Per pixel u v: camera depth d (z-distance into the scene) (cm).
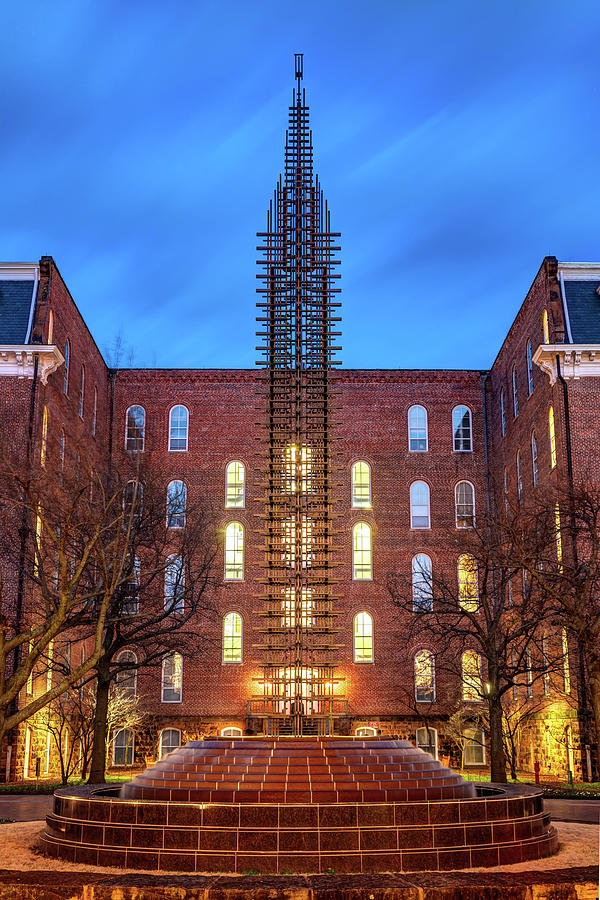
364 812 1711
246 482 5522
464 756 5116
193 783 1825
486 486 5572
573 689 3859
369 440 5612
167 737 5200
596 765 3778
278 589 2523
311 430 2573
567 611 2823
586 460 4106
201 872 1664
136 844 1717
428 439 5628
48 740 4303
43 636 1984
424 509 5534
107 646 3450
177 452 5559
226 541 5431
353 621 5341
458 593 4825
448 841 1717
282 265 2652
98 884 1396
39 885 1401
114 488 3406
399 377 5697
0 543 3394
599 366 4200
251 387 5653
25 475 2430
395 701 5219
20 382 4159
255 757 1897
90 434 5194
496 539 3825
